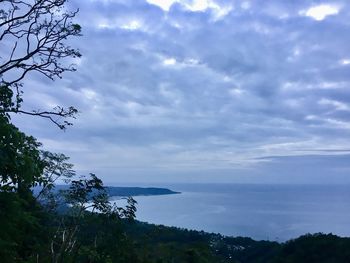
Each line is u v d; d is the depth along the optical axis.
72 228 18.78
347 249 50.38
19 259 11.64
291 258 55.28
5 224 5.50
